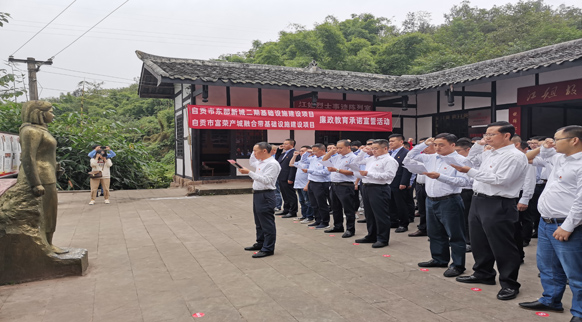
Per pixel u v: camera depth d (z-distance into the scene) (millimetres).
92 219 7102
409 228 6301
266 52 21859
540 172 5062
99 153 8922
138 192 11078
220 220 6949
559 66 7293
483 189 3432
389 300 3264
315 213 6516
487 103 10297
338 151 5641
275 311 3064
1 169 5523
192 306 3186
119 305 3230
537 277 3836
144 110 31672
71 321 2939
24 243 3832
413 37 22656
